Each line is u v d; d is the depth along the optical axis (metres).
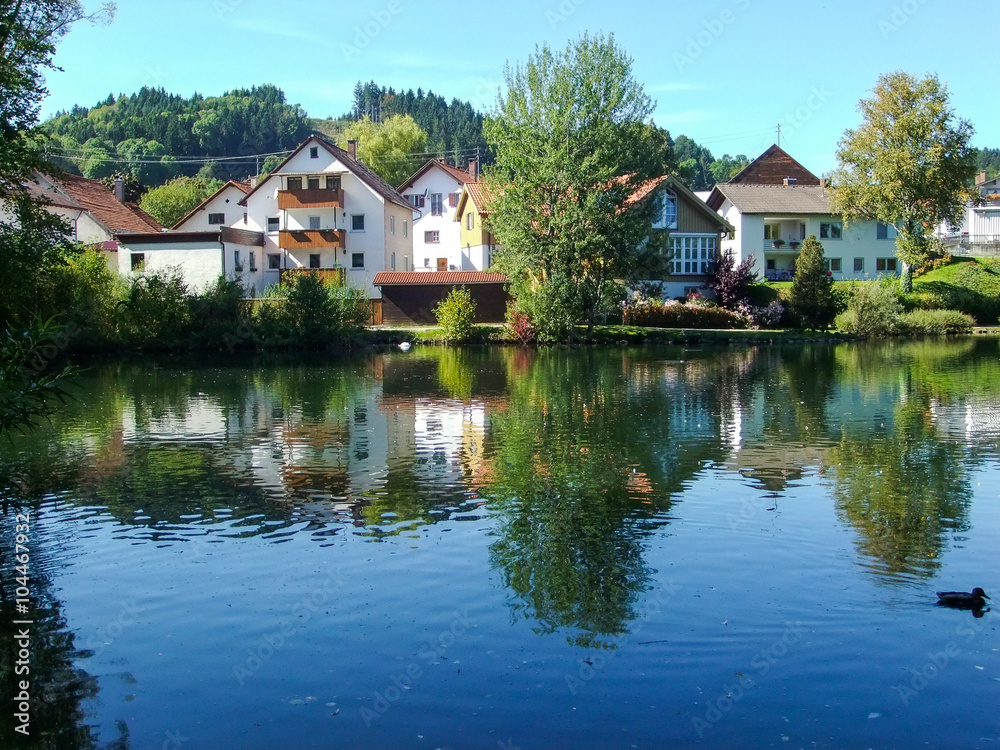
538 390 25.64
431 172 76.25
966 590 9.21
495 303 54.66
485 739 6.57
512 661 7.73
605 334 47.62
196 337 41.69
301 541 10.92
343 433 18.19
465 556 10.32
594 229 45.38
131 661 7.81
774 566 9.94
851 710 6.93
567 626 8.41
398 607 8.88
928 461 15.23
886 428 18.53
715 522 11.59
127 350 41.06
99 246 53.53
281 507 12.44
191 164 127.31
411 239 72.50
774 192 71.50
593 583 9.45
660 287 52.16
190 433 18.23
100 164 106.38
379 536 11.10
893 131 57.16
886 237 70.50
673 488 13.39
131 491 13.34
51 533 11.30
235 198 69.44
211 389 26.28
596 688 7.27
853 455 15.78
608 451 16.19
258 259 62.47
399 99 159.62
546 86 45.72
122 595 9.25
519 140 46.12
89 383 28.12
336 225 63.81
